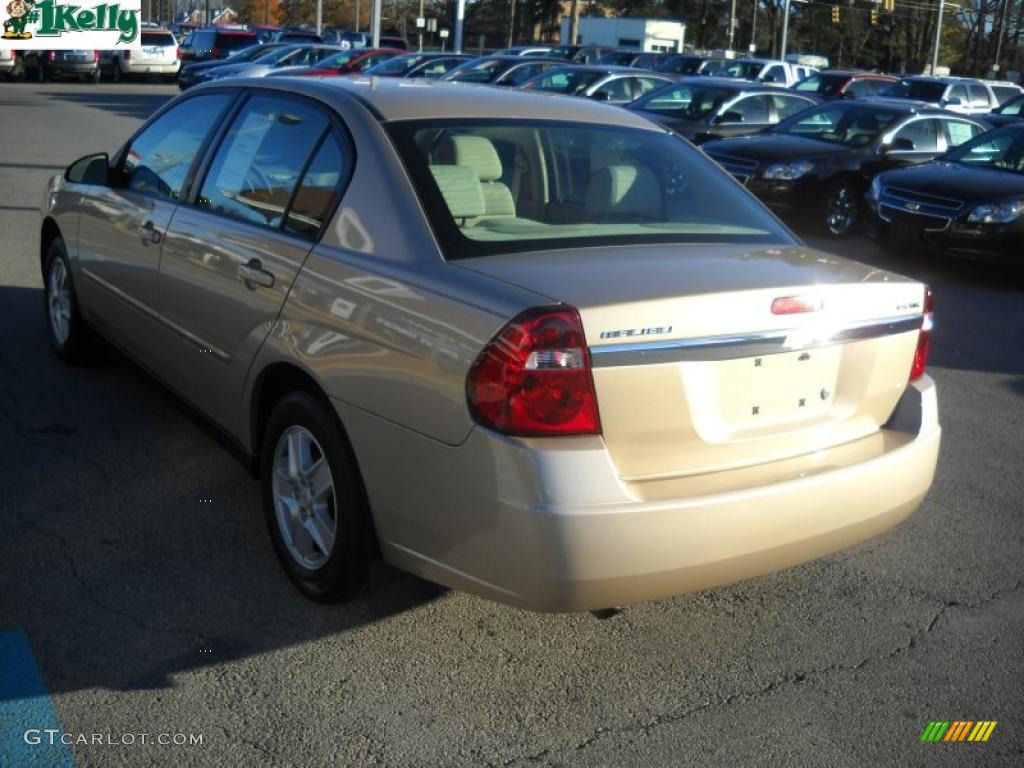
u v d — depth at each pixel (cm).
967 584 435
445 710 337
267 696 339
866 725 339
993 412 666
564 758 316
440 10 9619
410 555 344
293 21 9825
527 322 305
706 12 8288
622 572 309
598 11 8844
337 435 366
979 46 6906
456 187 375
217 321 439
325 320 368
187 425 561
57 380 621
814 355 350
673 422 321
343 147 399
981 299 1040
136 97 3055
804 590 425
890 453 362
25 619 375
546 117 430
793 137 1477
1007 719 346
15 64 3500
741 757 321
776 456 345
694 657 374
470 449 313
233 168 461
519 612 395
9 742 311
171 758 308
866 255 1272
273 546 417
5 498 469
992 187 1114
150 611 385
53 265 645
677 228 400
